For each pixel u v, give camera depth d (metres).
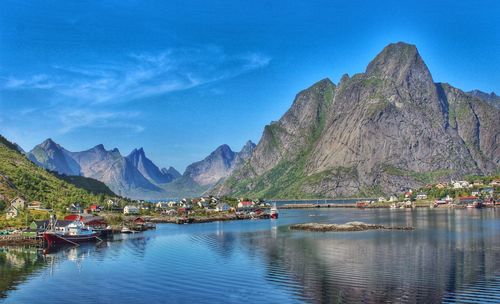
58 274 91.31
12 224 170.25
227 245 133.75
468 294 71.75
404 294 72.06
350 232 168.62
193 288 77.69
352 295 72.06
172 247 130.38
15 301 72.38
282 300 70.25
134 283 81.94
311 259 103.88
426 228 176.75
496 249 114.75
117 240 153.12
